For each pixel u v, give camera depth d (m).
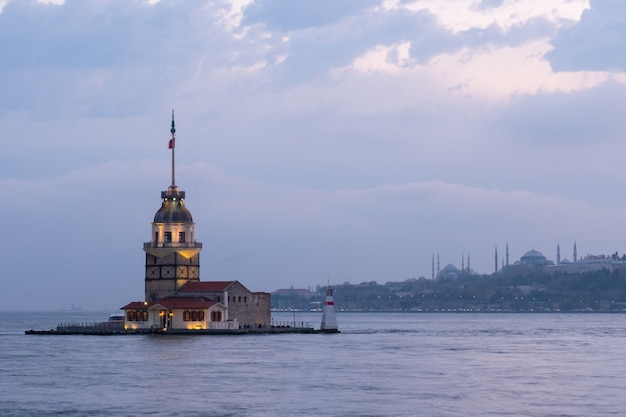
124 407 119.25
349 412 115.88
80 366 164.12
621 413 115.38
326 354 193.25
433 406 120.12
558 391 133.88
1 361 173.50
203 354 188.25
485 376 152.38
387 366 167.75
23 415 114.19
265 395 128.88
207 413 115.19
